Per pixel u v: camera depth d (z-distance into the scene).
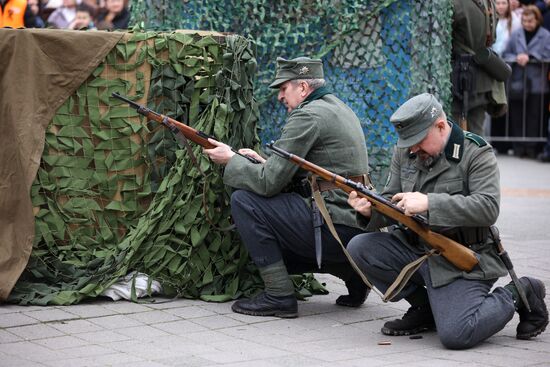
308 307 8.98
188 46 9.08
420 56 10.59
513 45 20.72
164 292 9.02
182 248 8.95
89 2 18.14
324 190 8.45
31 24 18.30
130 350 7.46
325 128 8.40
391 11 10.55
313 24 10.65
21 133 8.92
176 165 9.05
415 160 7.93
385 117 10.68
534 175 18.98
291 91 8.62
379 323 8.46
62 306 8.66
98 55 9.06
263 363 7.18
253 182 8.40
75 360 7.17
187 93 9.11
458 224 7.54
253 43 9.39
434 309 7.67
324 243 8.48
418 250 7.88
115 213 9.25
